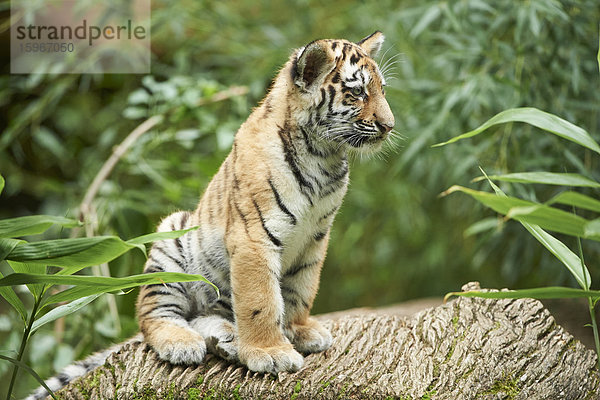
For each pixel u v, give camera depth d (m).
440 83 10.90
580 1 9.27
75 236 9.88
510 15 9.59
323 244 6.74
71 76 11.92
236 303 6.18
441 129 10.36
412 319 6.68
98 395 6.07
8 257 4.52
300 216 6.31
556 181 4.29
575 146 9.89
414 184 12.61
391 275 14.77
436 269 14.39
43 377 9.65
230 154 6.66
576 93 9.17
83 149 13.61
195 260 6.75
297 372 6.02
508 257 10.88
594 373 5.84
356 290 14.97
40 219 4.53
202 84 10.76
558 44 9.63
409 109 11.07
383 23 11.50
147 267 6.85
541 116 4.50
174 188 10.62
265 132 6.34
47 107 12.73
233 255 6.21
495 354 5.87
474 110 10.12
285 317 6.79
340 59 6.45
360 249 14.55
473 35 10.19
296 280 6.79
